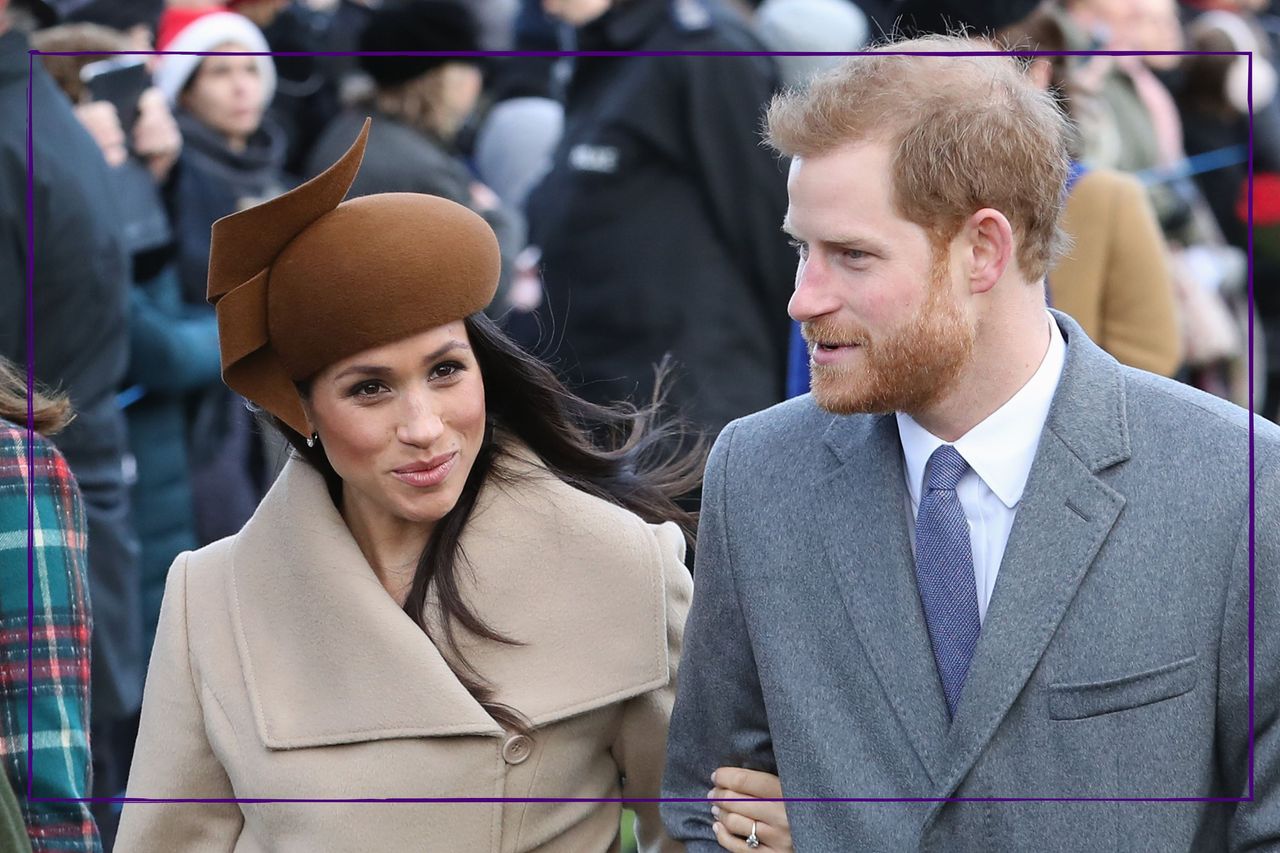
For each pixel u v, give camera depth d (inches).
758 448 329.4
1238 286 745.6
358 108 649.0
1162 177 697.6
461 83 650.8
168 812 348.8
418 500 325.7
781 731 320.8
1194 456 298.5
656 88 613.9
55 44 613.9
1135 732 297.9
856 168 293.4
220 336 322.7
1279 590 291.4
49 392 378.9
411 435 319.9
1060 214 306.0
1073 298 552.1
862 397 300.2
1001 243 296.7
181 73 649.6
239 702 342.6
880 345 297.4
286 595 345.4
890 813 310.5
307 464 351.6
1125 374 309.3
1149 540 297.4
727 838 338.0
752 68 615.5
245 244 316.5
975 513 310.8
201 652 347.6
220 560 354.9
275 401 326.0
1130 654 297.0
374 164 639.1
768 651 321.7
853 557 315.9
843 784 313.7
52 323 560.1
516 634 341.4
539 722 336.5
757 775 336.5
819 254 299.3
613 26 621.0
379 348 316.8
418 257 315.6
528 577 343.6
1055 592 299.9
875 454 317.4
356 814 335.0
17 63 554.3
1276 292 829.2
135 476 624.1
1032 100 300.2
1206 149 807.1
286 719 339.3
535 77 806.5
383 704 336.2
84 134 571.2
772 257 617.9
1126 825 298.5
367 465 324.5
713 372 613.9
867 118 293.7
